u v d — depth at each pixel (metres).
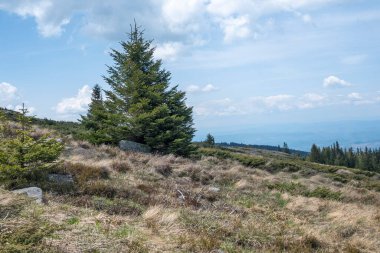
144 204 10.89
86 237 6.71
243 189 17.78
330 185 26.08
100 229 7.36
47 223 7.11
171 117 26.48
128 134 26.44
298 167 31.64
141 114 25.02
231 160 32.25
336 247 9.30
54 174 11.84
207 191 14.66
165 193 12.80
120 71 28.06
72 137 25.84
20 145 10.81
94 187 11.09
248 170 25.31
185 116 28.64
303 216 13.15
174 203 11.35
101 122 28.09
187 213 9.91
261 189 18.38
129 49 28.03
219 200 13.58
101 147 21.61
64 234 6.72
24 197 8.55
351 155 102.19
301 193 19.39
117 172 14.95
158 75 28.58
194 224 8.96
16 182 10.35
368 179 33.53
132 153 21.20
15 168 10.30
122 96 27.47
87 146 21.30
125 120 25.80
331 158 102.06
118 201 10.35
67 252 5.95
